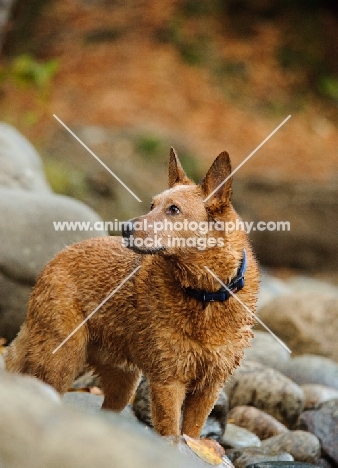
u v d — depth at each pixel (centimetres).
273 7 2853
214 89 2495
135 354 683
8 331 951
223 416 777
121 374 741
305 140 2491
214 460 560
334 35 2848
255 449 750
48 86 2130
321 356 1151
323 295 1217
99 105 2233
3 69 1767
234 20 2769
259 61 2670
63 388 701
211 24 2706
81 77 2320
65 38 2442
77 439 345
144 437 376
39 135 2053
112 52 2442
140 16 2619
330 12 2909
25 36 2386
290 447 767
